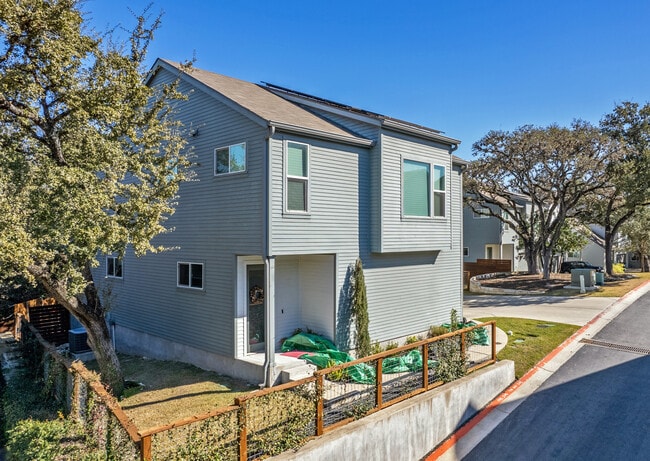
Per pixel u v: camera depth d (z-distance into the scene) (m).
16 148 7.60
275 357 9.94
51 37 7.00
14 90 7.02
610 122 25.83
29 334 10.59
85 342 13.32
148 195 8.48
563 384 9.20
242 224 9.80
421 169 12.35
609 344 11.77
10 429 6.72
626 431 7.21
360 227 11.21
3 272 6.97
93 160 7.61
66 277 7.68
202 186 10.93
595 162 21.39
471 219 33.19
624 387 8.86
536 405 8.38
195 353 11.06
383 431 6.32
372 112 15.16
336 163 10.64
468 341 9.87
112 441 4.92
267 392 5.39
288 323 11.48
